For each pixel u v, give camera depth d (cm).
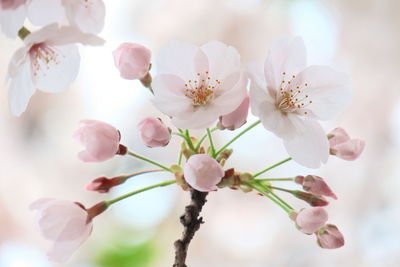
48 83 55
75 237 53
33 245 102
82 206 53
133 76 54
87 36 53
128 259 89
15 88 54
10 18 53
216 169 52
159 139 53
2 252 101
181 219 53
